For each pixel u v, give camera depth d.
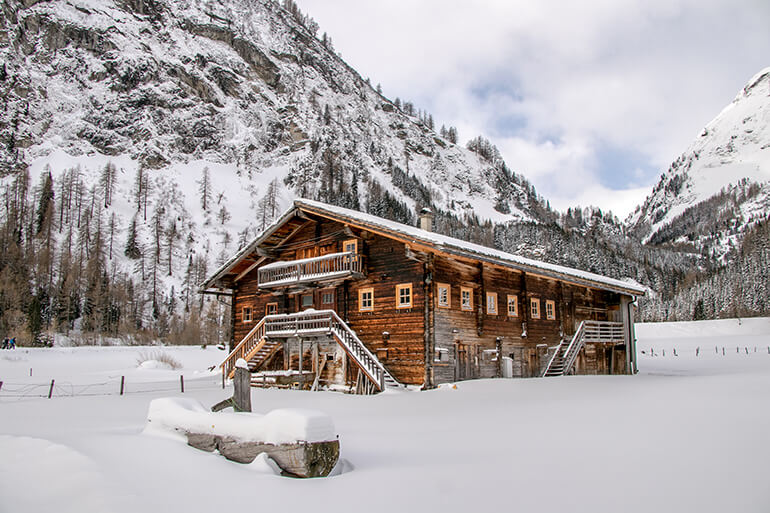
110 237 127.62
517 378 28.16
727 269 143.25
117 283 101.12
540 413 14.47
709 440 9.59
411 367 24.31
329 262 27.30
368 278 26.78
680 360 54.66
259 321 32.28
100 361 47.25
